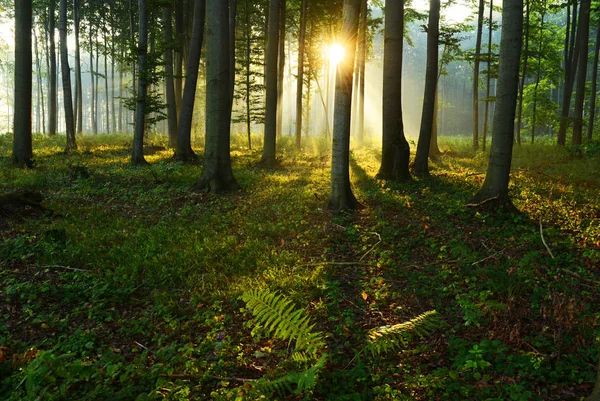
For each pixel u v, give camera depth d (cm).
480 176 1495
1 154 1817
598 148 771
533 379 397
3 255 693
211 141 1234
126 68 4022
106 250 757
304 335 438
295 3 2909
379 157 2192
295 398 388
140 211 1050
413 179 1419
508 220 898
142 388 394
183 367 433
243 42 3030
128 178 1384
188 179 1412
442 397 378
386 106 1395
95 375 398
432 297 591
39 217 923
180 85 2567
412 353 452
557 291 570
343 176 1009
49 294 582
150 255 725
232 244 795
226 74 1231
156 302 578
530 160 1902
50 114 3384
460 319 525
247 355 461
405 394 386
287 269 679
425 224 888
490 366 421
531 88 3259
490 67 2644
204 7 1861
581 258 687
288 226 902
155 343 491
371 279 639
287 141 2966
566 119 2275
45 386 386
